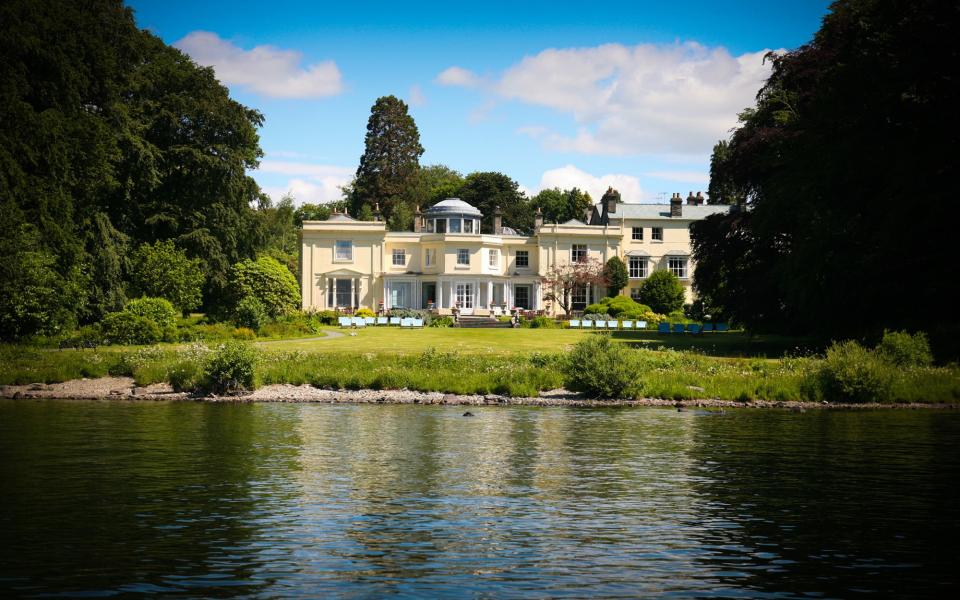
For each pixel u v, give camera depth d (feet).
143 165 182.70
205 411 82.79
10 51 135.03
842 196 132.67
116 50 176.45
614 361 95.96
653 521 42.98
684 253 272.72
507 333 184.03
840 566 36.06
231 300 183.52
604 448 63.87
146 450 60.90
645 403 92.07
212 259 203.41
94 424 73.20
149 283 175.01
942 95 124.36
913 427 76.02
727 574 34.96
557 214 387.96
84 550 37.11
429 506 45.47
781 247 164.96
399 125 404.57
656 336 182.09
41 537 38.93
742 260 175.83
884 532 41.24
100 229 165.07
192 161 200.75
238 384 95.66
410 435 69.00
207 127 207.10
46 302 134.10
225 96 213.05
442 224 261.24
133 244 195.11
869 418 82.38
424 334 177.27
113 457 58.08
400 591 32.60
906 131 125.70
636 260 271.08
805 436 70.38
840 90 128.98
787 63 158.71
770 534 40.81
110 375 104.78
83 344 134.72
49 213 140.56
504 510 44.78
